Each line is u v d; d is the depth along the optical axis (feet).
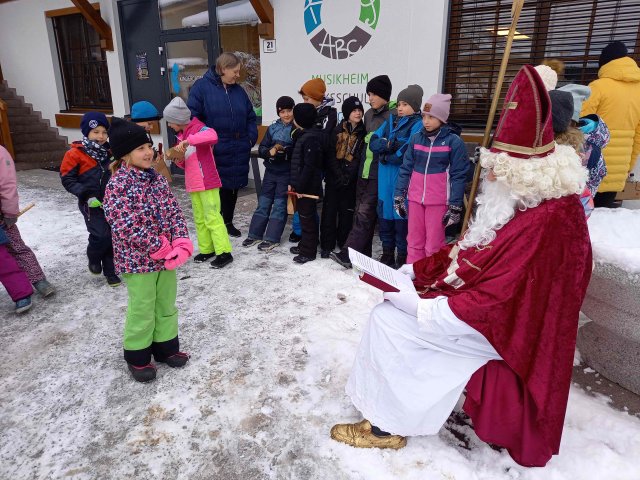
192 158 12.82
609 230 8.66
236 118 15.24
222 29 22.65
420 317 5.75
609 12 14.19
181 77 25.20
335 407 7.61
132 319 8.00
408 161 11.55
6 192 10.55
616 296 7.18
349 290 11.93
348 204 13.94
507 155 5.34
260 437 7.01
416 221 11.59
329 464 6.47
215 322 10.43
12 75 35.27
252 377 8.45
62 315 10.91
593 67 14.83
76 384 8.36
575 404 7.45
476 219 5.92
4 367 8.91
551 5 14.76
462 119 17.19
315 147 12.89
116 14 26.63
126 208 7.50
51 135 33.45
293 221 15.62
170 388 8.20
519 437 5.94
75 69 32.19
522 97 5.20
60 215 19.04
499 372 5.86
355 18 17.78
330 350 9.17
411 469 6.30
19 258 11.39
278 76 20.65
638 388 7.75
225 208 16.08
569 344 5.52
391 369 6.14
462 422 7.23
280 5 19.60
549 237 5.28
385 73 17.66
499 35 15.79
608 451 6.42
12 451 6.85
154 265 7.84
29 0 31.94
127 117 14.16
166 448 6.86
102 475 6.40
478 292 5.52
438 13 15.99
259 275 13.00
